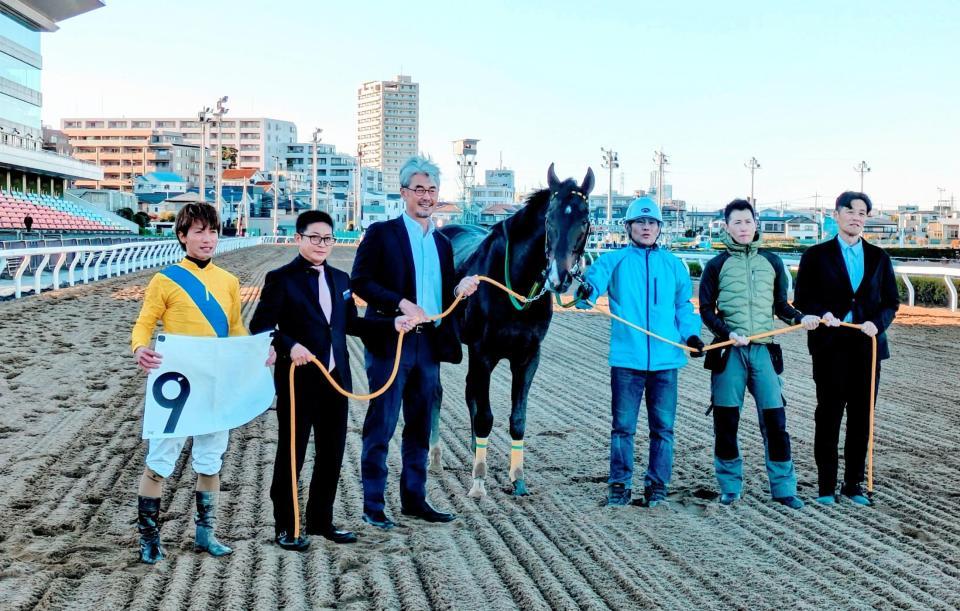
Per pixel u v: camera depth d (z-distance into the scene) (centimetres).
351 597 361
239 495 509
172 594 357
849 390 520
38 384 803
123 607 344
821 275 527
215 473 409
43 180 4816
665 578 400
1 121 4209
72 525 446
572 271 470
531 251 493
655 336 498
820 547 444
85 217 4438
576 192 475
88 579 373
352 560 405
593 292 515
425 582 384
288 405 420
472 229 686
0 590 355
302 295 420
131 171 12381
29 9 4338
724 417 520
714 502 520
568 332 1401
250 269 2616
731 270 523
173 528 448
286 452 421
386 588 372
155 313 388
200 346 389
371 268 466
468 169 5603
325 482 431
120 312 1323
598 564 414
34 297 1448
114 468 556
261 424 700
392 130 18050
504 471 586
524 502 516
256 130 16212
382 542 437
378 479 464
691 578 401
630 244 539
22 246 2270
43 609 339
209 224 395
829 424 525
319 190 12750
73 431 645
